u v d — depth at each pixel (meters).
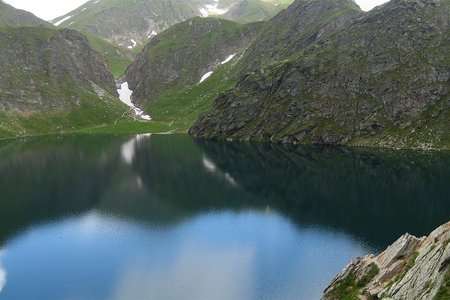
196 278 59.75
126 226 82.44
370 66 187.12
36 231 80.31
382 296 38.34
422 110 167.00
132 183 119.44
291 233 76.00
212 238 75.06
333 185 110.75
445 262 33.59
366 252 65.88
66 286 59.03
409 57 182.50
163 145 190.75
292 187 110.69
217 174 129.25
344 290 43.91
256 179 121.06
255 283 57.62
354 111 179.00
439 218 80.06
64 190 112.00
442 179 110.00
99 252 69.81
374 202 93.44
